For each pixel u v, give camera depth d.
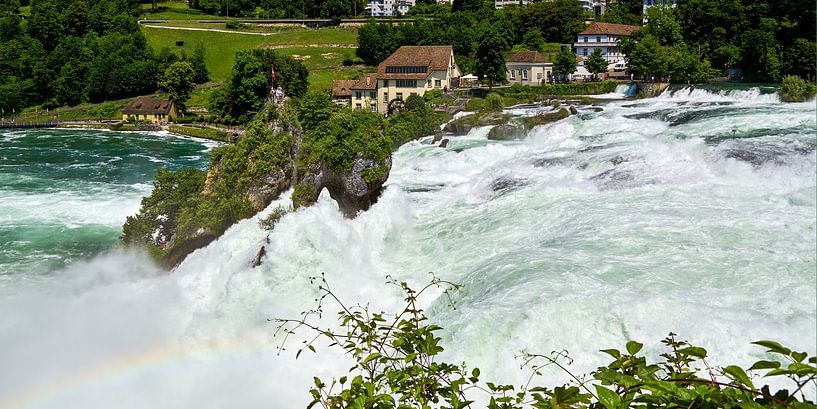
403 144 68.56
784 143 45.50
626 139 54.56
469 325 23.23
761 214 33.34
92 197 59.09
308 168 40.47
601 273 26.83
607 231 32.28
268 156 39.62
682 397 6.62
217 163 41.22
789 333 21.23
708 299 23.94
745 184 40.19
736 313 22.38
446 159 58.94
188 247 38.59
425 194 48.03
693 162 44.12
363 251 35.91
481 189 46.34
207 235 38.38
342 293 32.12
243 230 37.66
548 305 23.33
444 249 35.69
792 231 30.67
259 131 40.56
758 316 22.22
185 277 36.44
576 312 23.11
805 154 42.31
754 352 20.58
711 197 37.66
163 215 41.50
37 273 39.41
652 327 22.16
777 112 60.44
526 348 22.22
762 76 103.69
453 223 39.50
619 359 7.72
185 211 39.81
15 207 55.09
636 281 25.92
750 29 109.44
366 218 39.38
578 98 97.19
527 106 87.44
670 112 65.31
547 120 68.50
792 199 35.69
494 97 86.69
